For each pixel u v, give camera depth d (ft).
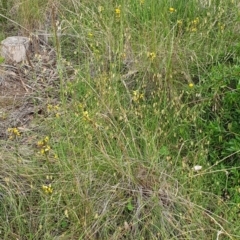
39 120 7.41
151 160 6.31
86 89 7.58
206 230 5.77
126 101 7.48
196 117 7.02
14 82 8.45
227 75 7.32
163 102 7.38
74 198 6.05
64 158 6.33
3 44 8.88
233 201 6.14
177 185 6.04
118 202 6.00
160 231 5.72
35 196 6.26
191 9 9.10
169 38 8.21
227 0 9.02
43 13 9.76
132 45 8.30
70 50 8.98
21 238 5.93
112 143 6.63
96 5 9.52
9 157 6.59
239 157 6.61
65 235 5.80
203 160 6.52
